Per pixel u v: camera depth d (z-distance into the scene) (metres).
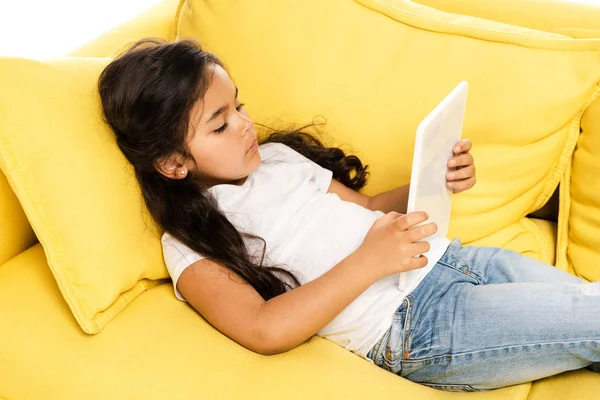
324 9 1.17
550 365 0.92
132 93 0.99
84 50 1.25
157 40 1.10
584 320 0.90
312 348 0.97
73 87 0.99
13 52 2.12
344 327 1.00
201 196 1.04
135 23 1.34
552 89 1.08
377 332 1.00
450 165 1.01
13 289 0.98
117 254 0.96
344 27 1.16
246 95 1.20
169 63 0.99
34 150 0.92
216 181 1.10
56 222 0.93
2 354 0.93
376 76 1.14
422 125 0.85
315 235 1.05
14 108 0.91
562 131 1.12
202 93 1.00
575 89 1.07
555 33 1.16
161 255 1.03
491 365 0.94
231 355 0.92
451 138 0.99
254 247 1.03
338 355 0.96
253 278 0.98
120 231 0.97
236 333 0.94
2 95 0.91
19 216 1.04
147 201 1.02
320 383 0.89
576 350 0.90
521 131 1.10
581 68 1.07
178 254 1.00
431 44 1.12
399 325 0.99
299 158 1.14
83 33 2.22
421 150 0.86
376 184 1.18
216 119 1.01
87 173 0.95
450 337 0.96
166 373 0.89
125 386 0.88
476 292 0.99
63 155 0.93
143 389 0.88
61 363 0.91
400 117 1.13
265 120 1.19
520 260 1.06
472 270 1.05
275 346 0.92
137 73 0.99
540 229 1.25
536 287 0.96
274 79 1.18
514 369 0.93
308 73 1.16
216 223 1.02
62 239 0.93
